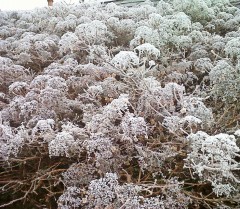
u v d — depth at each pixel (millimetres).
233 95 1875
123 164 1668
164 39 2506
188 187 1520
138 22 2859
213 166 1368
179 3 3189
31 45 2730
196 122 1564
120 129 1625
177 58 2531
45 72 2273
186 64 2268
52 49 2797
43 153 1674
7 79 2324
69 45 2391
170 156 1533
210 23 3084
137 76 1927
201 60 2230
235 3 3760
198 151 1520
